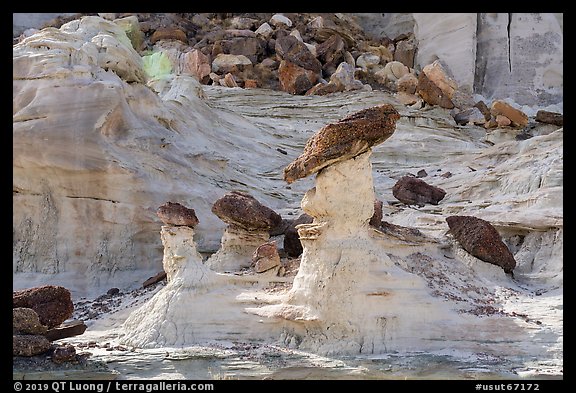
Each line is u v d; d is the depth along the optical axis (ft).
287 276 144.25
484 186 191.21
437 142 255.09
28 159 176.65
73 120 179.11
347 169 134.41
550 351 125.70
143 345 131.85
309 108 287.89
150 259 177.68
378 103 292.81
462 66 335.67
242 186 198.90
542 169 180.04
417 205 190.29
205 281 138.31
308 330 130.21
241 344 131.23
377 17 394.73
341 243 132.46
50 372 118.52
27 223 178.70
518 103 332.60
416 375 118.21
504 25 342.03
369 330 127.85
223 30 357.41
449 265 149.48
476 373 117.50
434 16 347.77
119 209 178.40
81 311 157.58
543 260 158.81
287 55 322.75
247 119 253.44
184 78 238.68
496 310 135.44
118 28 212.64
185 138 206.08
